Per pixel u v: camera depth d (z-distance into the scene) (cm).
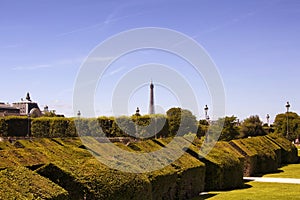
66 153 1884
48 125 5409
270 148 3866
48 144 2594
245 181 2977
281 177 3241
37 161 1634
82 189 1216
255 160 3416
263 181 2969
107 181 1309
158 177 1716
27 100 11462
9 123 5578
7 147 2386
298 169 3916
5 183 970
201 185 2295
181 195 2016
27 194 969
